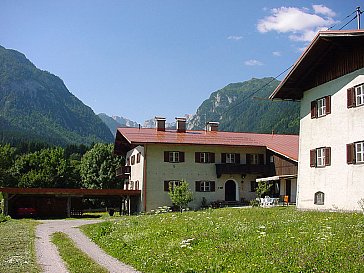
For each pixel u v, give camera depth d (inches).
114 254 649.6
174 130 2082.9
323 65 1107.3
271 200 1572.3
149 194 1807.3
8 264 568.7
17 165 2952.8
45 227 1220.5
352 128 978.7
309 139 1152.2
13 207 2074.3
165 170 1844.2
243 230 669.3
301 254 459.5
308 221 763.4
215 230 693.9
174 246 594.9
